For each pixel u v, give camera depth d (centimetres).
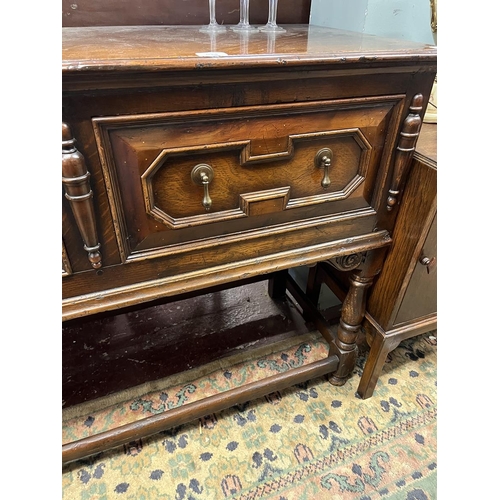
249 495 74
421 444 83
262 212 55
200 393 95
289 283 118
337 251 65
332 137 53
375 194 63
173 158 46
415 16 86
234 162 49
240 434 85
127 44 50
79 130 40
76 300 50
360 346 107
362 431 85
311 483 76
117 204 46
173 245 52
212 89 43
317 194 58
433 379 98
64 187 42
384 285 76
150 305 107
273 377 85
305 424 87
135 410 90
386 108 54
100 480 76
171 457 80
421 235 63
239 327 115
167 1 75
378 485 76
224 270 58
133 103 40
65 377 98
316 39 61
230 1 80
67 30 66
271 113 47
